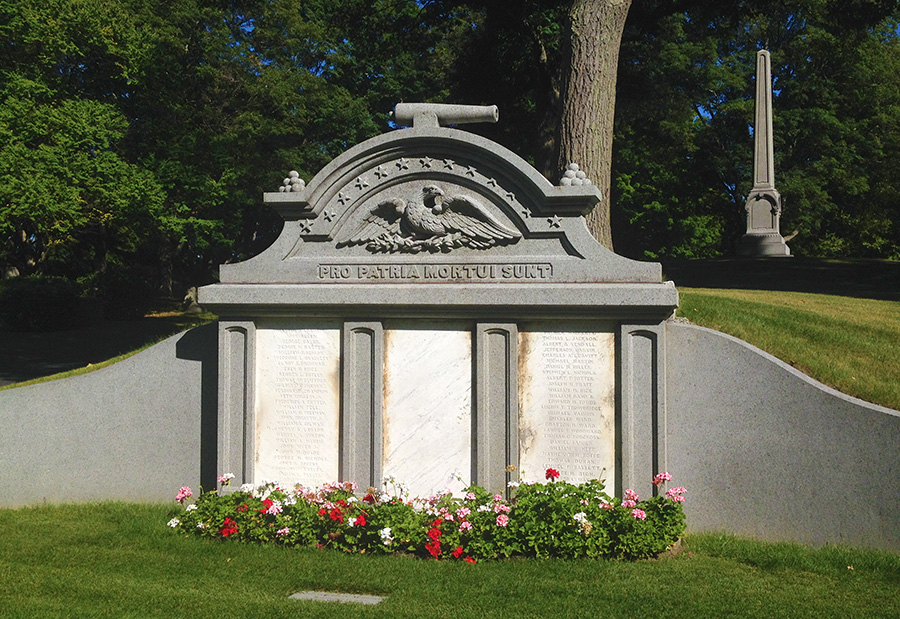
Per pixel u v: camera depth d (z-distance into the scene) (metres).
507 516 7.21
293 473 8.37
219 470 8.48
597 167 12.01
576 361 7.76
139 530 7.95
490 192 8.00
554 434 7.79
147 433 9.16
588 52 11.99
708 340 7.71
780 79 39.53
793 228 40.31
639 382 7.59
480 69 25.84
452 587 6.30
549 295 7.60
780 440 7.54
